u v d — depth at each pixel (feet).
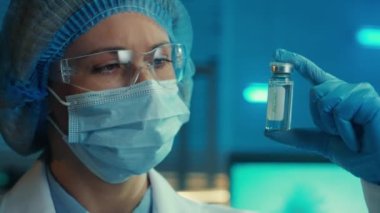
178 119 3.99
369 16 9.68
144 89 3.75
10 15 4.05
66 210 3.93
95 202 3.93
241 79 9.37
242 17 9.38
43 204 3.93
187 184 8.93
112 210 3.96
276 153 7.80
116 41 3.67
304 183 7.70
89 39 3.73
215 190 8.87
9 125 4.15
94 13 3.70
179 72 4.08
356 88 3.48
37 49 3.87
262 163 7.79
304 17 9.53
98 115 3.79
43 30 3.83
